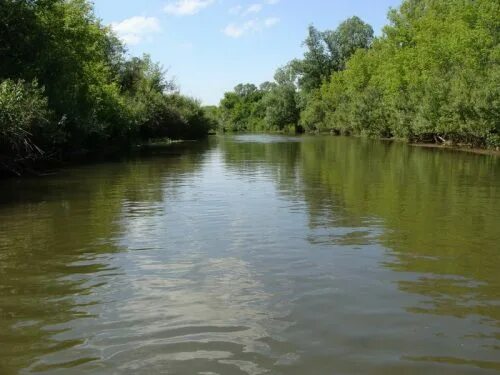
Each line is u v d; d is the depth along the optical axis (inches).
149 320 219.5
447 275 280.4
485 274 282.4
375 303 237.8
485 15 1414.9
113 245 350.6
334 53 3646.7
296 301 240.7
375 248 338.3
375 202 523.8
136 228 405.1
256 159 1138.0
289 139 2452.0
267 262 305.9
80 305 237.6
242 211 477.1
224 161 1085.8
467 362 181.3
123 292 254.7
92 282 270.5
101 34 1498.5
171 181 723.4
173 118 2223.2
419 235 375.2
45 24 1071.0
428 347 192.9
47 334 206.2
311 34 3627.0
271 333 205.3
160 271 289.4
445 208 487.2
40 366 179.9
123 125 1574.8
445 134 1628.9
